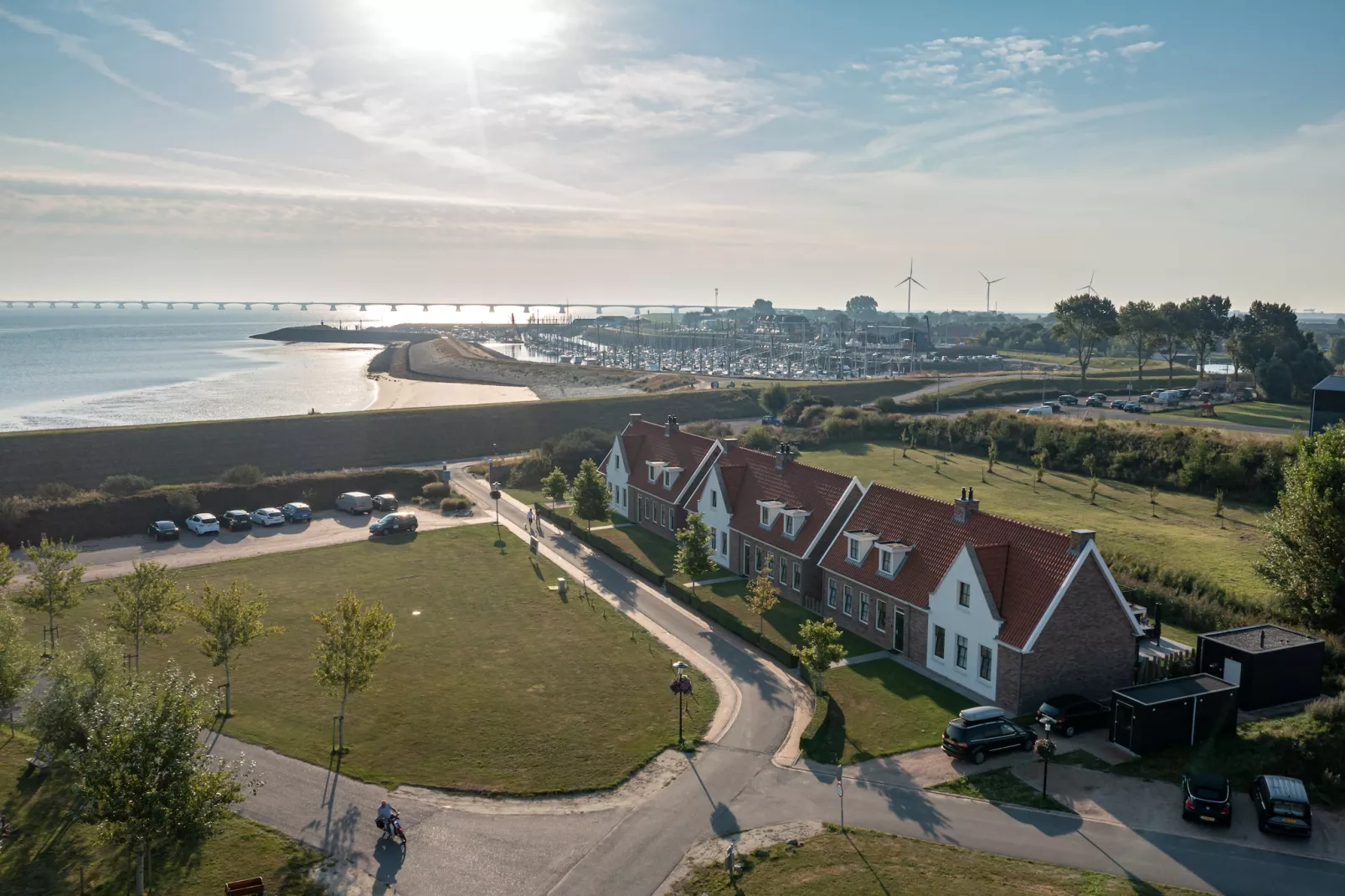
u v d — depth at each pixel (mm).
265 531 82438
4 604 41656
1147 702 37906
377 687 46688
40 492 88312
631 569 69312
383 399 193125
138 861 27125
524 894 29453
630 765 38281
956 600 46219
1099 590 43312
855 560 54750
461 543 77375
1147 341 178750
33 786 35031
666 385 191875
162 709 27328
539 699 45125
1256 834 31953
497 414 135000
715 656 51344
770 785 36406
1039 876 29484
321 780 36875
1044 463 104188
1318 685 43000
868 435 126438
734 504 68375
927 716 42438
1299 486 49000
